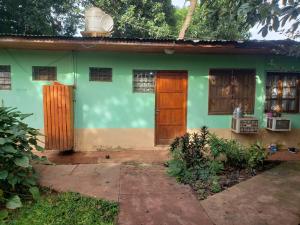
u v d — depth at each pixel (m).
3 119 4.14
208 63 7.35
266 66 7.46
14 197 3.79
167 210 3.82
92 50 6.93
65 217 3.53
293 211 3.85
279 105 7.69
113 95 7.21
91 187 4.51
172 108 7.44
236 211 3.84
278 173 5.37
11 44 6.18
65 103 6.55
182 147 5.26
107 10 13.68
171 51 6.61
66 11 13.34
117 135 7.30
